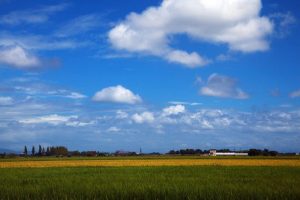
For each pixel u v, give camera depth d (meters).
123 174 48.12
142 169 61.50
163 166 72.81
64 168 68.69
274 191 24.45
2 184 34.34
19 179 40.81
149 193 24.84
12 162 105.56
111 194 24.61
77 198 23.48
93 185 31.05
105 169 62.59
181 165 77.31
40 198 24.23
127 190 26.19
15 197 24.61
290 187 27.38
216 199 22.66
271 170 55.94
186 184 30.88
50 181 36.97
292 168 61.81
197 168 63.84
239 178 39.06
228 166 70.62
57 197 23.94
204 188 27.22
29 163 97.38
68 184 32.44
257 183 32.22
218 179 37.91
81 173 52.09
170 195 24.11
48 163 95.94
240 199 22.31
